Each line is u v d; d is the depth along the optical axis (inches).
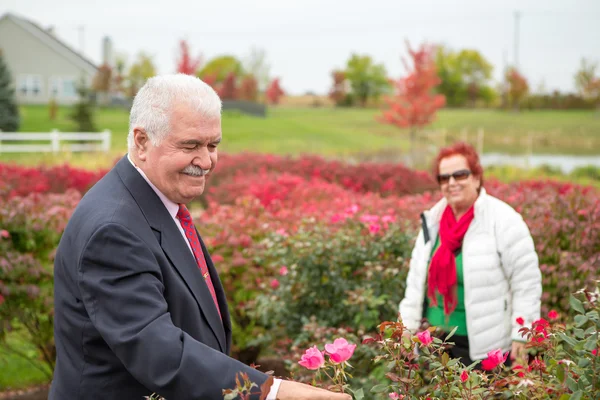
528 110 3026.6
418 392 87.8
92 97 2180.1
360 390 71.2
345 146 1492.4
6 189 297.4
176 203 78.0
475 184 133.1
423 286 136.6
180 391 63.0
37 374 207.5
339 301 163.6
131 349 64.7
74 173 441.7
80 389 71.4
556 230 182.7
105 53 2488.9
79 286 68.7
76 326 71.0
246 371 63.9
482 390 73.0
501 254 129.3
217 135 74.7
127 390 71.3
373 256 164.2
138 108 74.3
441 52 3663.9
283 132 1750.7
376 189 472.7
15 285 175.3
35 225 193.5
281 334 171.2
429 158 961.5
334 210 213.6
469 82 3754.9
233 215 211.9
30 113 1882.4
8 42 2108.8
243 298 187.8
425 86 1278.3
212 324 77.4
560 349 82.7
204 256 85.7
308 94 4220.0
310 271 164.9
